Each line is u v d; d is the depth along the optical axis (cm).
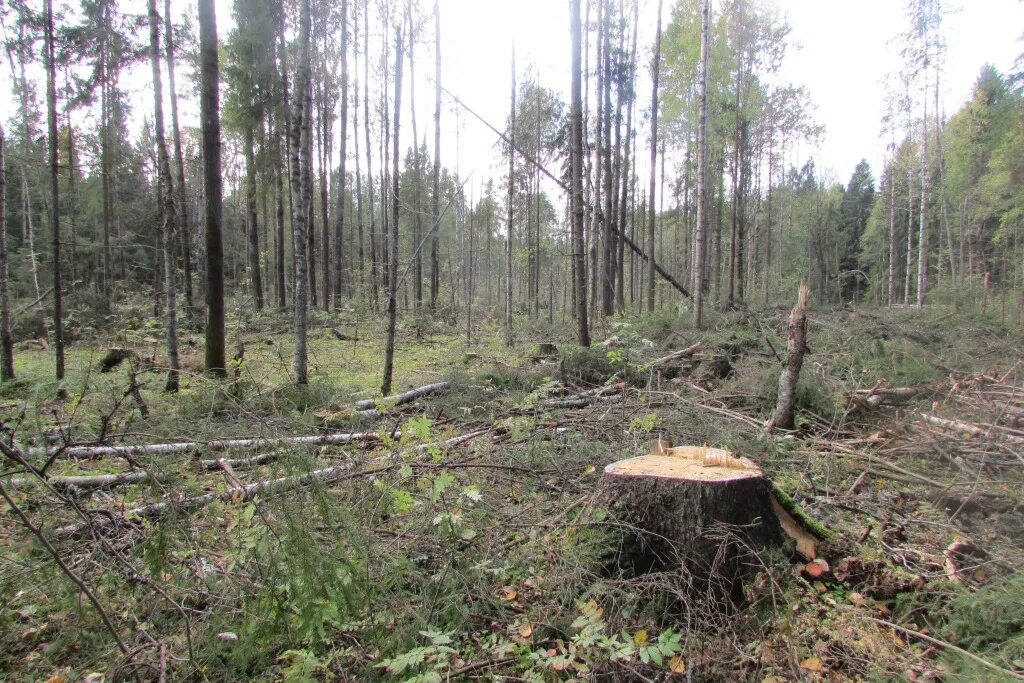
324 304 1972
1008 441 486
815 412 607
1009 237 2352
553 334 1393
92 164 923
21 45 715
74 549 258
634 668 233
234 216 2492
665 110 1684
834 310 1669
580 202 1002
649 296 1570
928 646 254
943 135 2389
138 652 237
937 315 1309
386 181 1923
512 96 1464
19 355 1090
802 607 279
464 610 263
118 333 1213
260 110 1278
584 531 312
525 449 491
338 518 247
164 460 311
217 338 819
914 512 397
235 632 235
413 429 443
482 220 2208
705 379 812
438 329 1691
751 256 2747
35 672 233
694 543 290
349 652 238
